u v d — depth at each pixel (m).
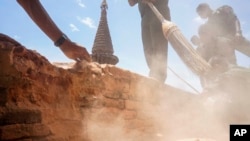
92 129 3.20
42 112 2.48
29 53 2.49
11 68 2.23
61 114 2.79
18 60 2.33
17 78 2.28
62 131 2.72
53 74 2.75
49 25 2.70
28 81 2.39
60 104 2.81
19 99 2.31
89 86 3.30
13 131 2.15
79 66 3.21
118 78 3.86
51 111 2.65
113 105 3.68
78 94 3.17
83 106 3.22
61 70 2.89
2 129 2.07
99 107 3.35
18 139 2.20
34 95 2.45
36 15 2.61
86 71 3.25
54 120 2.67
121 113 3.81
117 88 3.81
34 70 2.50
